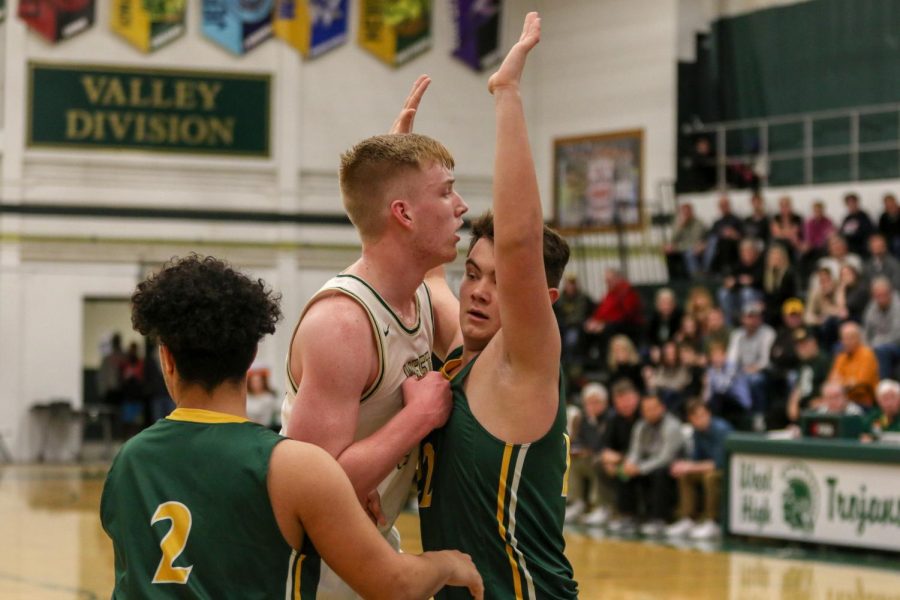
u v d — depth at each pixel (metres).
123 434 22.16
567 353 18.33
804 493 11.59
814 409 12.91
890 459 10.88
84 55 21.47
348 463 3.04
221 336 2.71
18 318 21.23
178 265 2.78
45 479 18.31
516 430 3.14
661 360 15.67
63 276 21.44
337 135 22.27
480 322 3.35
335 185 22.33
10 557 10.39
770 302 16.66
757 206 18.08
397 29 22.34
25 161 21.33
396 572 2.75
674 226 19.70
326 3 22.14
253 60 22.03
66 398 21.38
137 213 21.66
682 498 12.91
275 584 2.66
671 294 17.27
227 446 2.70
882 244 15.68
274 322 2.84
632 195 20.95
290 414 3.16
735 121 20.34
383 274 3.27
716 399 14.92
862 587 9.20
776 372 15.00
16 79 21.28
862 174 18.77
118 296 21.62
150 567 2.65
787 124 19.69
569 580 3.25
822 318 15.62
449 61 22.48
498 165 3.10
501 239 3.07
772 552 11.34
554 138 22.03
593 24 21.55
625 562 10.57
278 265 22.06
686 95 20.56
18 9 21.28
